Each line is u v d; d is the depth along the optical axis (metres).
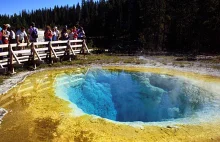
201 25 28.89
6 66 14.15
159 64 17.20
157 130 7.29
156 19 32.66
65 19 92.19
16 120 7.77
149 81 13.46
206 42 28.17
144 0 39.12
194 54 23.58
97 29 55.38
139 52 25.67
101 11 61.66
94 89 12.83
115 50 27.48
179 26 30.92
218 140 6.74
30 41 16.62
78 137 6.77
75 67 16.23
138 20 41.72
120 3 54.62
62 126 7.42
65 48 18.58
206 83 12.11
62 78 13.31
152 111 11.62
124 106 12.52
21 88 11.03
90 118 8.03
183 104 10.48
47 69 15.36
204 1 28.77
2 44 13.48
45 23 95.81
